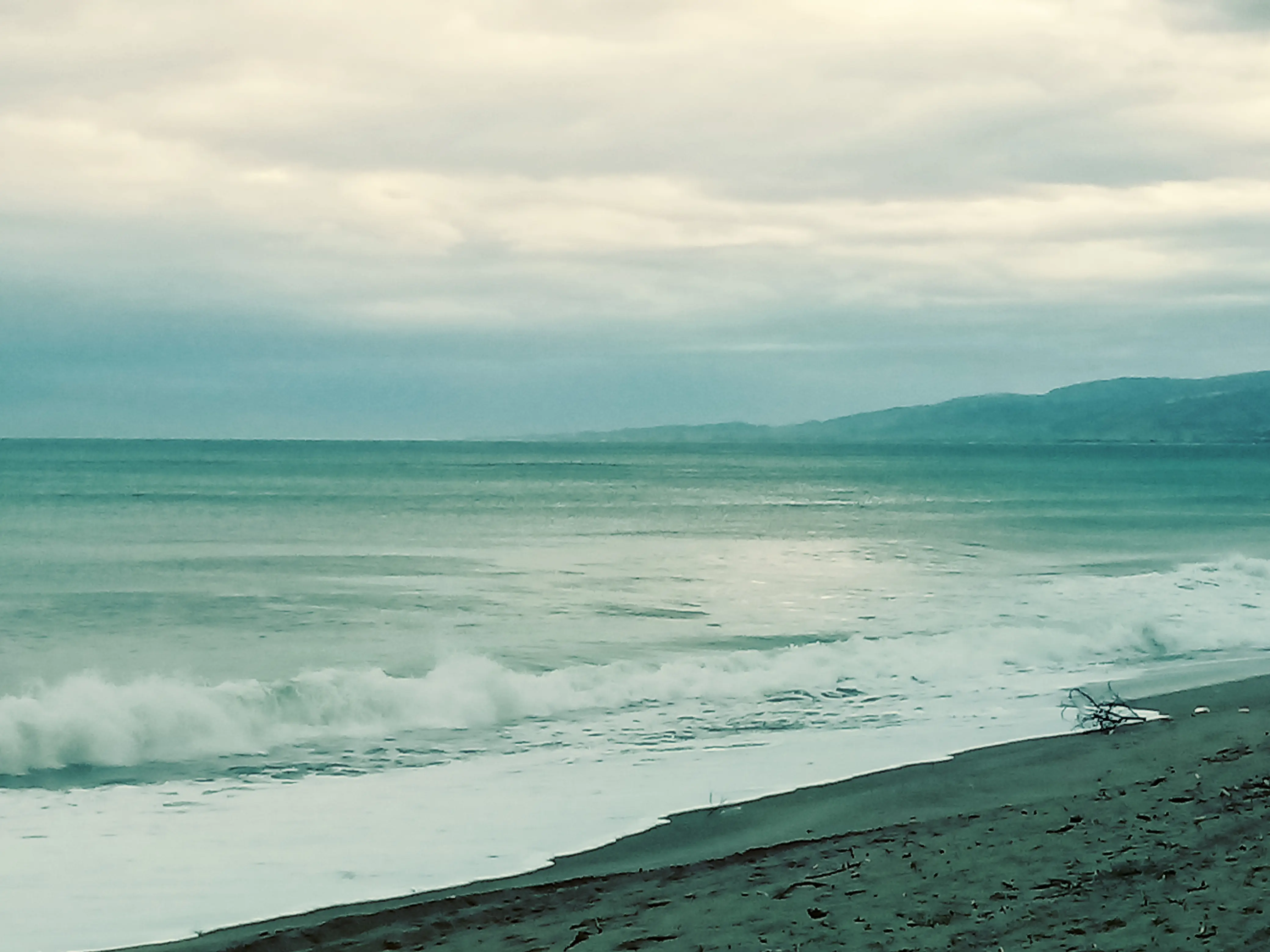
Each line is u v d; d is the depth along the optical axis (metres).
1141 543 46.25
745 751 13.57
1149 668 19.89
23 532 47.38
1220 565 31.98
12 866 9.09
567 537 48.59
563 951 6.44
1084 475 128.62
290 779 12.30
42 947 7.32
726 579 32.88
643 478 122.12
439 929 7.26
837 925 6.46
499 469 146.75
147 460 154.25
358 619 25.27
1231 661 20.69
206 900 8.27
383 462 168.25
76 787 11.84
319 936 7.34
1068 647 21.06
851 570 35.56
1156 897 6.38
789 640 22.55
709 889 7.79
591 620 25.28
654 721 15.41
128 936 7.51
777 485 105.38
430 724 15.02
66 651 20.94
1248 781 9.70
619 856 9.34
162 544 42.81
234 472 118.88
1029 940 5.85
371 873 8.93
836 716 15.79
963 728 14.86
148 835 10.04
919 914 6.55
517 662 20.14
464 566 36.44
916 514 64.81
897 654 19.55
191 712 13.91
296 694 14.89
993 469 151.25
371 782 12.15
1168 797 9.35
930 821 9.60
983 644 20.64
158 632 23.19
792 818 10.43
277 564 36.44
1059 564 37.44
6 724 12.71
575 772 12.55
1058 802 9.69
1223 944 5.47
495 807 11.03
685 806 11.04
